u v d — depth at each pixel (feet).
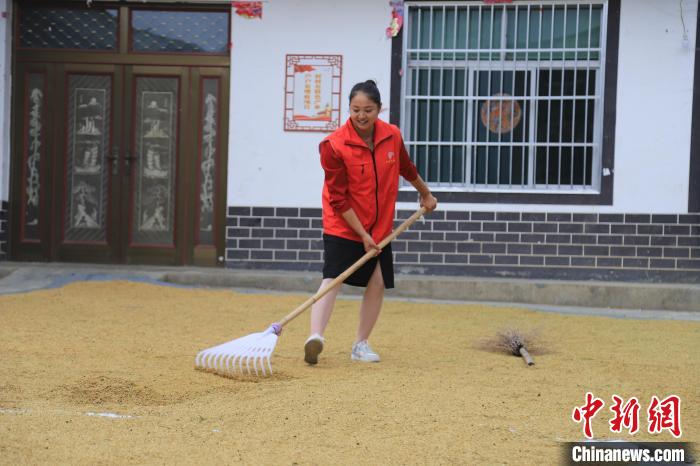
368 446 12.21
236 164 33.71
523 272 32.76
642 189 32.53
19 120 34.55
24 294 28.02
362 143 18.10
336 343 21.84
